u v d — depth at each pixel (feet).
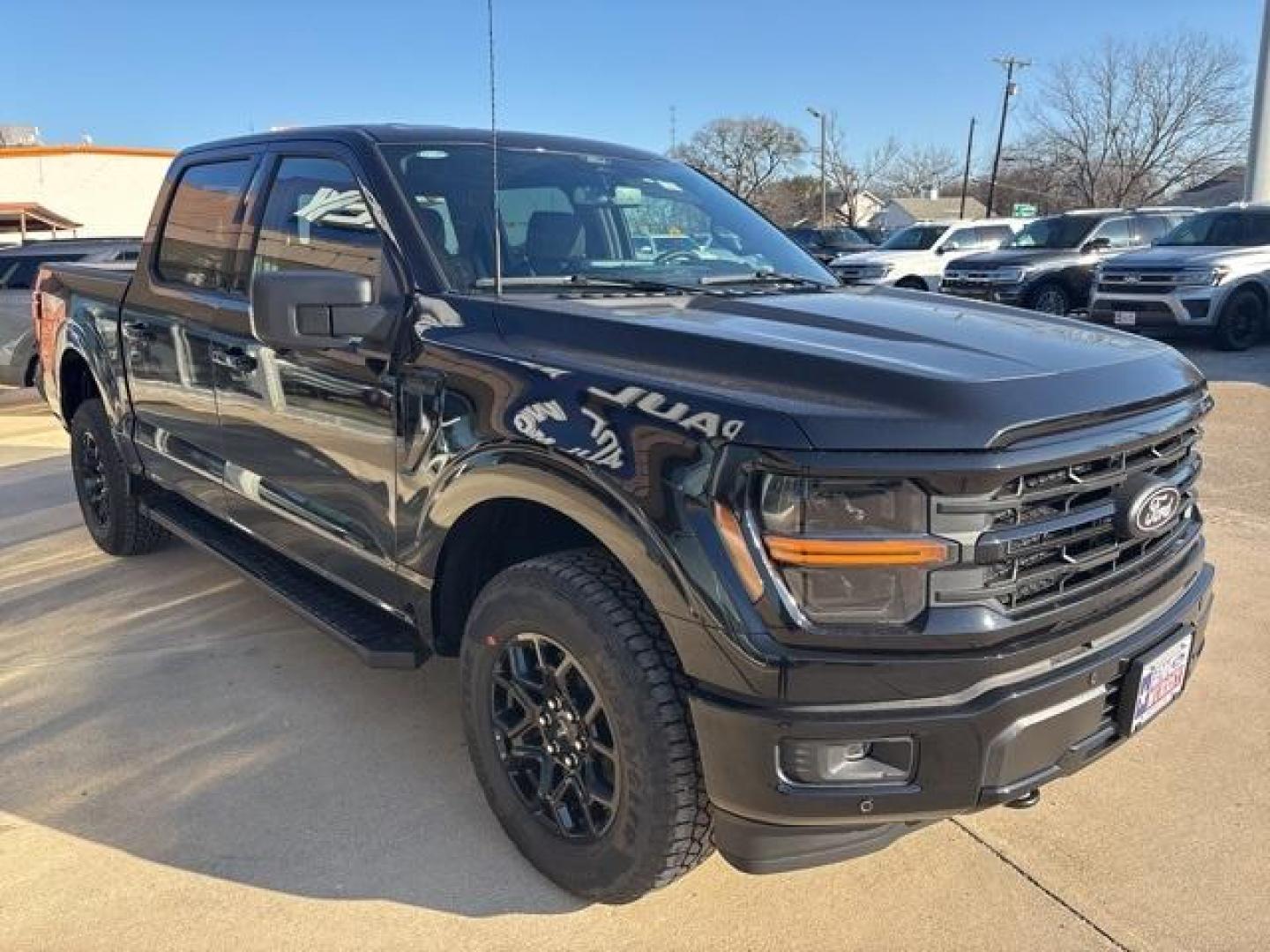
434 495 9.45
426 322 9.70
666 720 7.77
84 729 11.94
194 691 12.85
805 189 261.44
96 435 16.76
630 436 7.73
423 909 8.88
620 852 8.28
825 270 12.73
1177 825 9.97
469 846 9.71
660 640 7.89
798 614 7.07
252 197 12.58
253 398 12.12
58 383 17.87
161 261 14.56
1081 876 9.27
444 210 10.63
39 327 18.58
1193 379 8.88
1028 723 7.36
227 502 13.43
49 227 111.75
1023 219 66.80
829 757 7.28
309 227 11.50
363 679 13.15
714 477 7.20
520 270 10.58
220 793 10.61
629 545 7.68
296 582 12.53
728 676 7.28
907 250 63.52
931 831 9.93
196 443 13.79
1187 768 10.94
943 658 7.11
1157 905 8.88
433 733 11.80
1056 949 8.39
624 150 13.46
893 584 7.07
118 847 9.72
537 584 8.45
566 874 8.86
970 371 7.59
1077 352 8.50
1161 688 8.46
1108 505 7.76
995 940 8.50
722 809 7.62
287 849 9.68
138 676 13.28
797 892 9.10
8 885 9.18
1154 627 8.34
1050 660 7.55
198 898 9.01
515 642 8.91
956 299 11.14
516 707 9.25
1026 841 9.77
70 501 21.97
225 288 12.89
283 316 9.15
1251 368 37.81
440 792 10.61
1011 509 7.15
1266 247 42.50
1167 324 42.14
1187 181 186.09
